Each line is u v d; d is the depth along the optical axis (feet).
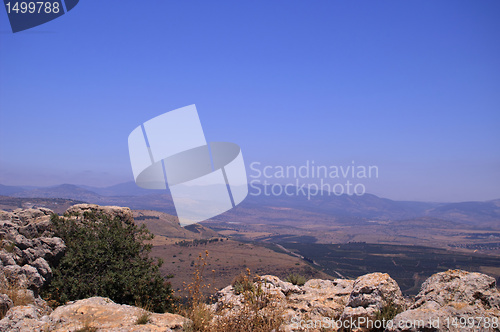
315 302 36.11
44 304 30.58
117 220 50.60
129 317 27.17
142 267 43.32
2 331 22.33
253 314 29.35
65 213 52.03
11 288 29.07
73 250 42.19
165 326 26.03
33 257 37.29
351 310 29.30
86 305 28.96
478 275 28.17
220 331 27.09
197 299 30.07
